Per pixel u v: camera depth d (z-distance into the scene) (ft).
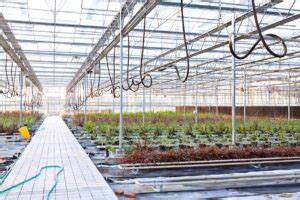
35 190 22.99
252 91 142.00
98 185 24.34
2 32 44.09
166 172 30.50
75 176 27.07
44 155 37.29
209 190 24.79
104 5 37.73
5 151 41.68
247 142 46.73
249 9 32.71
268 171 29.14
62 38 53.26
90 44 55.72
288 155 34.99
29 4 37.96
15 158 36.27
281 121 65.92
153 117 82.79
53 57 72.18
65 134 62.75
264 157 34.27
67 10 39.65
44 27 47.16
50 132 66.95
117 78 100.53
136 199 22.56
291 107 100.83
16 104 151.23
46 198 21.20
